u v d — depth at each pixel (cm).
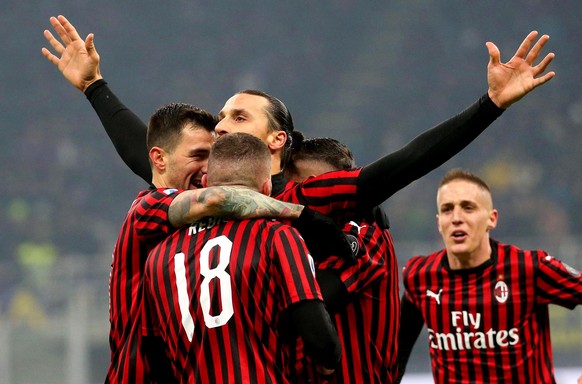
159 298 1210
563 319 4762
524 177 9606
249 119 1368
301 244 1195
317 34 12062
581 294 1966
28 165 10312
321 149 1528
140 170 1539
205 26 12188
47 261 8431
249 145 1241
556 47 11262
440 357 2047
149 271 1230
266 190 1253
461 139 1249
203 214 1210
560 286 1977
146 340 1255
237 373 1138
